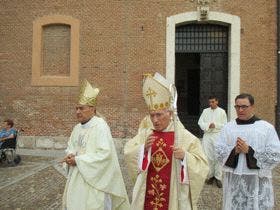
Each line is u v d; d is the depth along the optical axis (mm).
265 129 4793
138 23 15141
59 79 15531
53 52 15781
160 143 4223
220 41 15680
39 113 15680
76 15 15445
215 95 15703
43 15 15664
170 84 4230
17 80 15812
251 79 14930
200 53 15711
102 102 15234
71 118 15508
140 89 15109
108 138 5012
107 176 4953
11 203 8047
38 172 11117
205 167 4117
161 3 15102
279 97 14719
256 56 14945
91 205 4809
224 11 15016
